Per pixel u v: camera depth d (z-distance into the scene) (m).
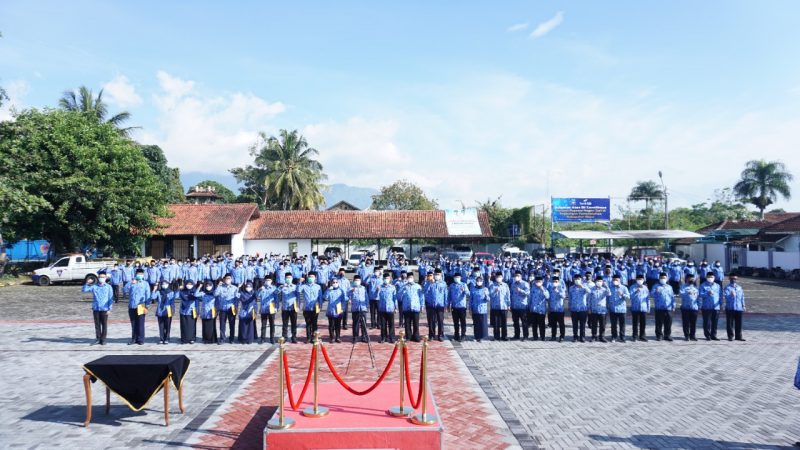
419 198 66.44
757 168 51.16
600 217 44.03
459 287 16.14
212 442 8.25
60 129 33.09
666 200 47.19
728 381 11.38
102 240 36.81
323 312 22.27
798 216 39.62
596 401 10.04
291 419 7.96
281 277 25.36
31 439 8.39
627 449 7.82
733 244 42.41
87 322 19.36
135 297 15.45
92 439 8.38
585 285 16.14
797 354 13.95
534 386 11.05
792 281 34.81
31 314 21.28
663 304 15.90
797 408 9.59
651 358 13.62
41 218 34.00
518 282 16.34
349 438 7.52
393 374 12.03
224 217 41.00
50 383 11.51
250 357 13.87
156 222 37.59
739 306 15.67
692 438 8.23
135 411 9.70
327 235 41.81
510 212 56.72
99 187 32.91
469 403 9.94
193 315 15.75
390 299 15.70
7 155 31.34
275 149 53.59
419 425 7.72
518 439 8.21
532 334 17.27
